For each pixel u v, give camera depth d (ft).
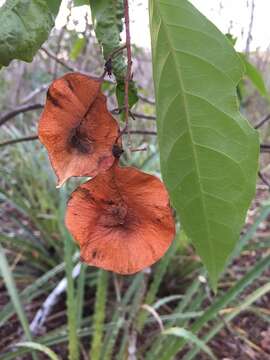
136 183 0.41
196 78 0.41
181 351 1.67
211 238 0.44
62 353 1.62
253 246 1.78
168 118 0.42
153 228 0.42
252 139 0.41
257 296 1.36
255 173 0.41
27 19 0.39
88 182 0.42
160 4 0.40
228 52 0.40
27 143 2.43
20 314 1.30
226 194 0.42
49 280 1.95
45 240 2.03
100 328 1.35
